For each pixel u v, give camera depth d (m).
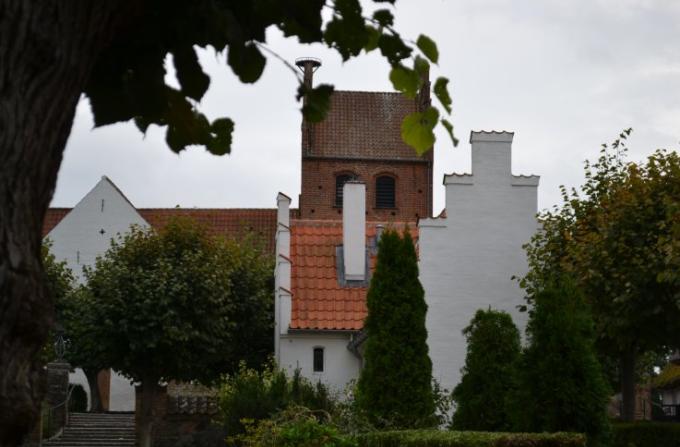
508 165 30.84
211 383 40.34
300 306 34.72
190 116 4.52
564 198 29.08
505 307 30.23
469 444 14.51
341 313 34.62
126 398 52.31
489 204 30.66
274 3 4.33
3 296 3.03
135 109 4.30
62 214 60.47
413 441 15.55
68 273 43.62
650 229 24.81
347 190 36.28
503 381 20.59
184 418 37.25
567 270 25.20
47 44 3.17
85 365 46.84
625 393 28.58
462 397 21.00
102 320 36.50
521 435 14.48
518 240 30.55
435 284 30.23
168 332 35.97
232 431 26.48
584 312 17.34
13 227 3.08
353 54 4.60
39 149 3.18
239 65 4.34
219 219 63.47
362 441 18.08
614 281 24.84
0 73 3.08
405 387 21.50
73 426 41.34
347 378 34.09
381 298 22.09
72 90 3.32
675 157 25.53
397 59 4.59
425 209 65.88
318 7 4.41
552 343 16.77
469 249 30.47
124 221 55.12
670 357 44.84
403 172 66.00
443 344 29.91
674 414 48.34
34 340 3.12
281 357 34.16
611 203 26.19
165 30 4.20
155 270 37.16
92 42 3.41
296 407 20.67
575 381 16.56
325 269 36.03
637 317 24.75
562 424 16.52
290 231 37.28
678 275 20.92
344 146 66.25
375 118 67.44
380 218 65.62
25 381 3.10
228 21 4.20
